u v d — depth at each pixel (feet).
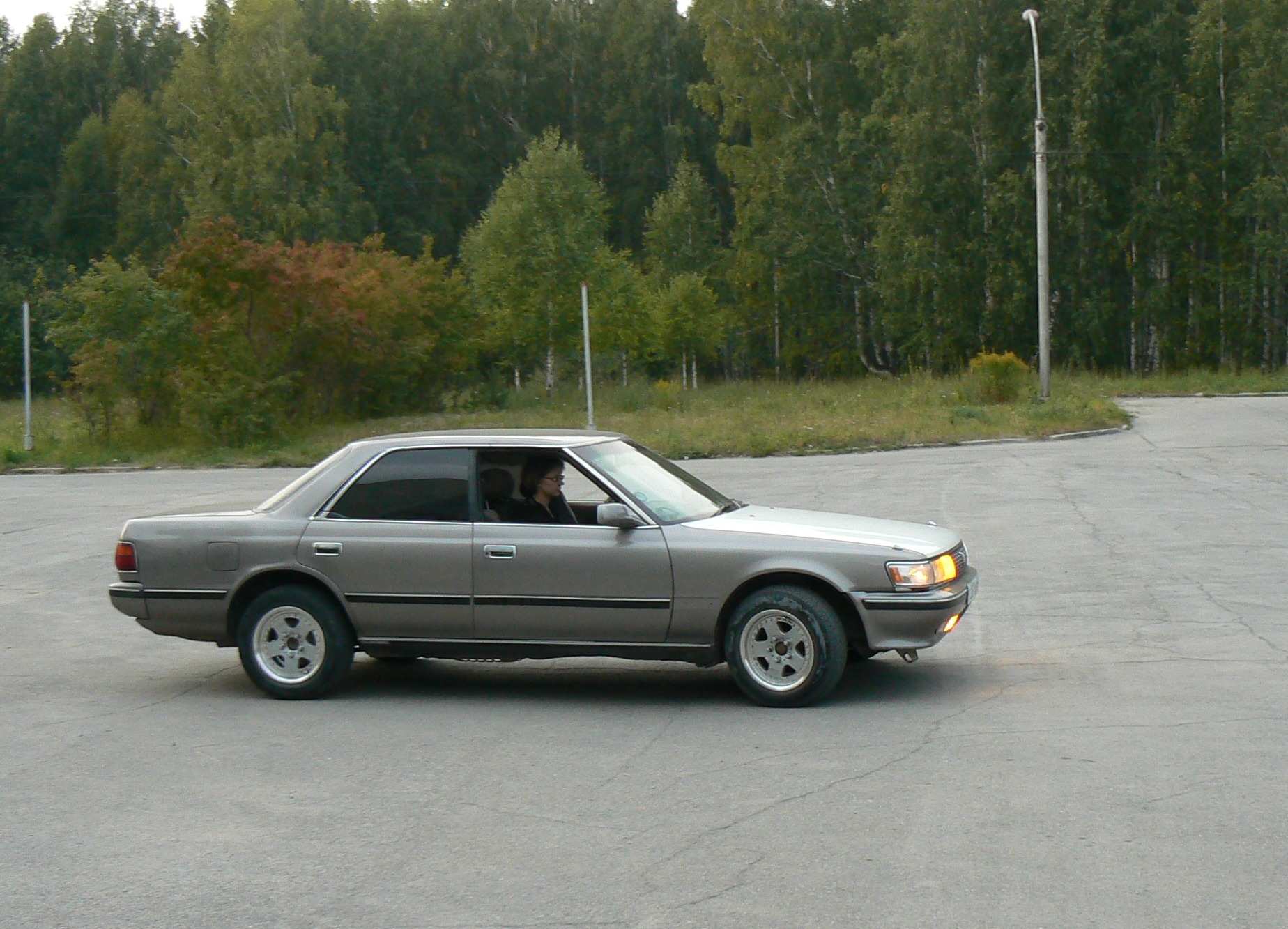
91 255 244.01
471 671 30.42
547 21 248.93
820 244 193.98
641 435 97.55
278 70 211.82
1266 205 158.51
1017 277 167.43
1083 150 163.22
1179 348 171.73
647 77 239.71
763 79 197.67
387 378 136.46
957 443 88.94
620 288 173.58
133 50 270.87
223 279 113.09
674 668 30.42
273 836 18.53
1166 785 19.52
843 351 200.34
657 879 16.44
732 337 216.95
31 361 203.82
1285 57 158.20
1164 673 26.99
